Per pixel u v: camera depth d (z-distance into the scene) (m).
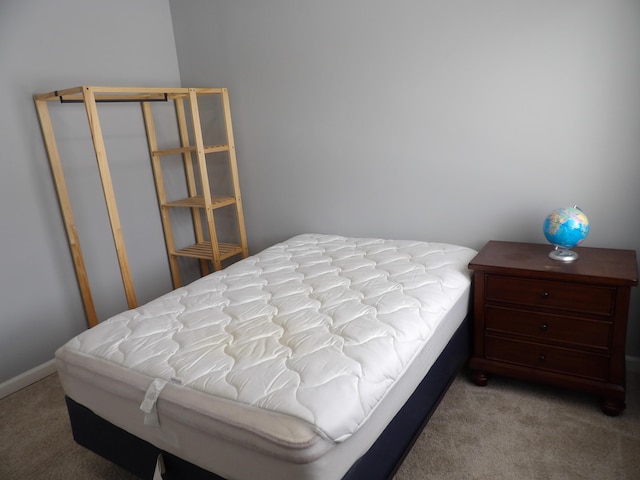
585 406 1.93
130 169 3.02
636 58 1.92
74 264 2.70
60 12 2.56
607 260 1.92
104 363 1.53
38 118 2.49
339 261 2.37
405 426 1.55
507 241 2.38
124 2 2.88
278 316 1.75
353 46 2.58
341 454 1.20
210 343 1.57
